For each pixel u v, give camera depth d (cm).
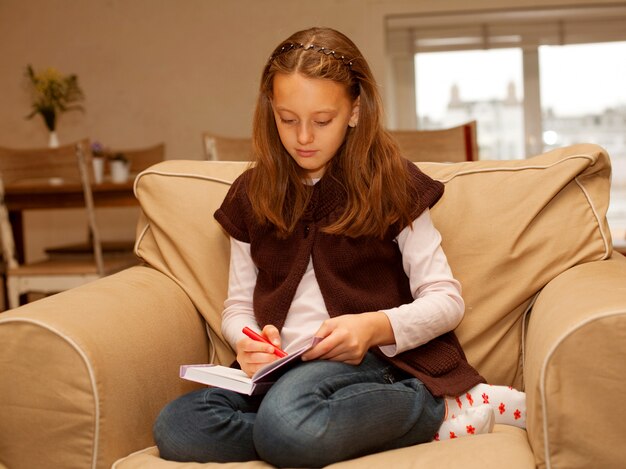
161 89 504
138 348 118
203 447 107
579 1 475
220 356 148
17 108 512
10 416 107
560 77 507
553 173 139
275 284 132
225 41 496
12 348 107
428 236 129
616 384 93
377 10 486
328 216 130
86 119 509
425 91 518
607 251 136
